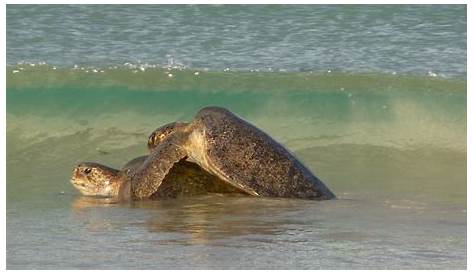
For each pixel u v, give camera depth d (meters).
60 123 50.69
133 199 39.78
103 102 51.81
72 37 60.09
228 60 56.16
